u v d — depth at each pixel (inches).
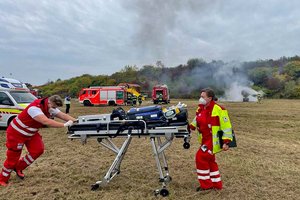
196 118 194.4
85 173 233.8
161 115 185.5
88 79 2960.1
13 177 222.4
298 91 2319.1
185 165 257.1
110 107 1240.2
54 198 182.4
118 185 204.4
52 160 274.8
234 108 1083.3
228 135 181.6
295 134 457.1
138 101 1464.1
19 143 202.8
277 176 227.3
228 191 193.3
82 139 189.5
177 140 374.6
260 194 189.5
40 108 199.0
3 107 453.1
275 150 327.9
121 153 195.3
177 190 195.0
